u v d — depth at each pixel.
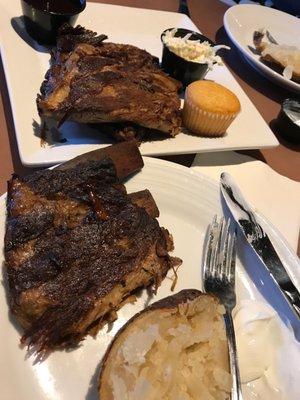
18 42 0.35
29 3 0.34
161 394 0.18
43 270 0.19
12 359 0.19
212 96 0.32
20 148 0.27
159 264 0.22
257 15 0.50
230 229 0.26
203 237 0.26
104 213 0.22
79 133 0.30
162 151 0.31
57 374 0.19
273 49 0.45
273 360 0.22
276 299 0.24
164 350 0.19
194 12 0.51
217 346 0.21
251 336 0.22
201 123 0.32
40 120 0.29
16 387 0.18
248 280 0.25
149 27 0.43
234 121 0.36
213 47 0.39
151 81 0.32
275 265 0.25
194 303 0.21
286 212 0.31
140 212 0.23
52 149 0.28
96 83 0.29
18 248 0.20
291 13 0.61
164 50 0.37
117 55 0.33
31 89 0.31
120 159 0.26
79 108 0.28
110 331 0.21
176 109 0.32
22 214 0.21
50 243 0.20
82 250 0.21
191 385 0.19
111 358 0.18
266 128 0.36
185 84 0.38
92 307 0.19
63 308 0.19
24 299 0.19
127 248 0.21
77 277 0.20
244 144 0.34
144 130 0.31
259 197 0.31
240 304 0.23
